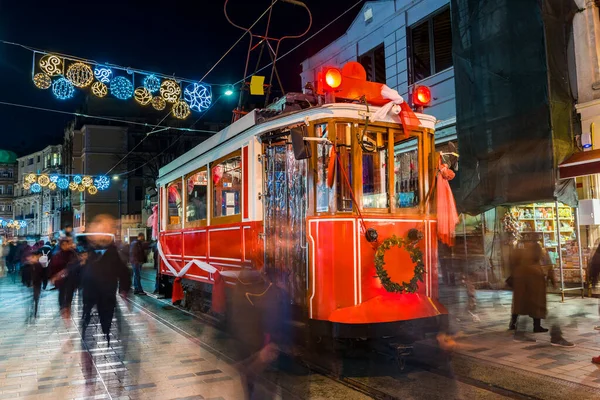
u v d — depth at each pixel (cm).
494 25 1079
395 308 553
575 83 1033
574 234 1093
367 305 550
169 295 1229
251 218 688
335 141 567
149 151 4225
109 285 696
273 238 659
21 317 999
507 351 629
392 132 605
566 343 643
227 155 782
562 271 979
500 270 1161
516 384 502
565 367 556
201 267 888
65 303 968
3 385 536
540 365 566
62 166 5241
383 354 596
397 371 558
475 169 1123
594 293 995
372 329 532
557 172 954
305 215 599
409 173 624
